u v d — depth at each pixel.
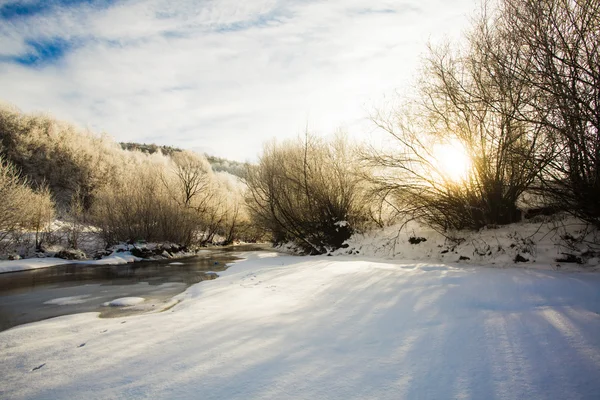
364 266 10.24
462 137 11.59
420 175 13.43
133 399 3.21
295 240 24.95
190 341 4.80
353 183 18.19
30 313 7.83
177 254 23.19
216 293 8.65
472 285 6.49
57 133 38.75
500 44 10.39
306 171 20.47
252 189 23.64
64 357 4.46
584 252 8.66
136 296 9.60
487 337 4.21
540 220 10.70
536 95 9.24
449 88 11.59
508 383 3.18
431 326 4.77
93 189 36.09
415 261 12.24
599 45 8.34
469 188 12.07
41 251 19.23
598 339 3.89
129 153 51.34
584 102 8.20
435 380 3.33
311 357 4.02
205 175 40.91
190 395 3.23
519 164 10.18
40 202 20.12
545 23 9.04
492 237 11.02
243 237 45.78
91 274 14.38
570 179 9.03
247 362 3.94
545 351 3.72
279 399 3.08
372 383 3.33
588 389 2.99
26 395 3.42
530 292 5.86
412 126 13.32
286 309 6.39
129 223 22.30
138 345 4.75
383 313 5.56
